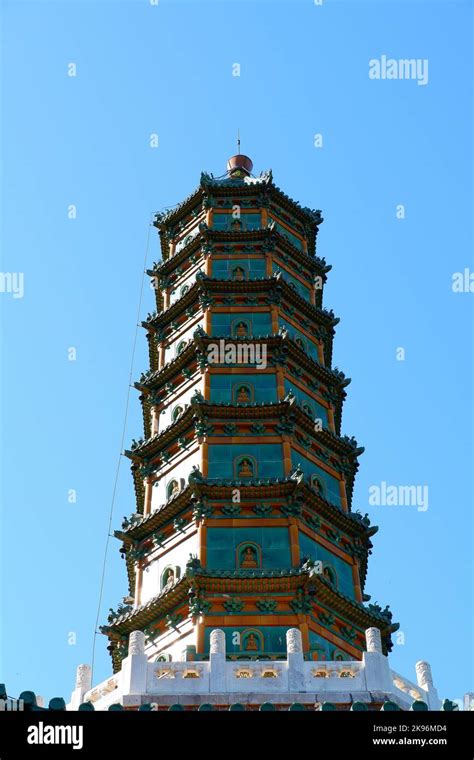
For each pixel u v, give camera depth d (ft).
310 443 186.39
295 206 229.86
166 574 169.17
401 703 136.15
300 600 157.07
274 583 158.20
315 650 151.43
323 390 200.95
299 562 163.12
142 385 201.26
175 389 197.77
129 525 179.63
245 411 182.19
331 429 196.85
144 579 173.37
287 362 195.11
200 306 204.95
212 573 157.79
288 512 169.27
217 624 154.71
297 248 221.46
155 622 163.02
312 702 132.77
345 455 192.24
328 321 213.05
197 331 193.47
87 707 122.42
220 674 136.36
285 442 179.63
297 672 136.87
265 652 151.23
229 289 204.85
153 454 190.08
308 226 232.32
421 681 145.59
